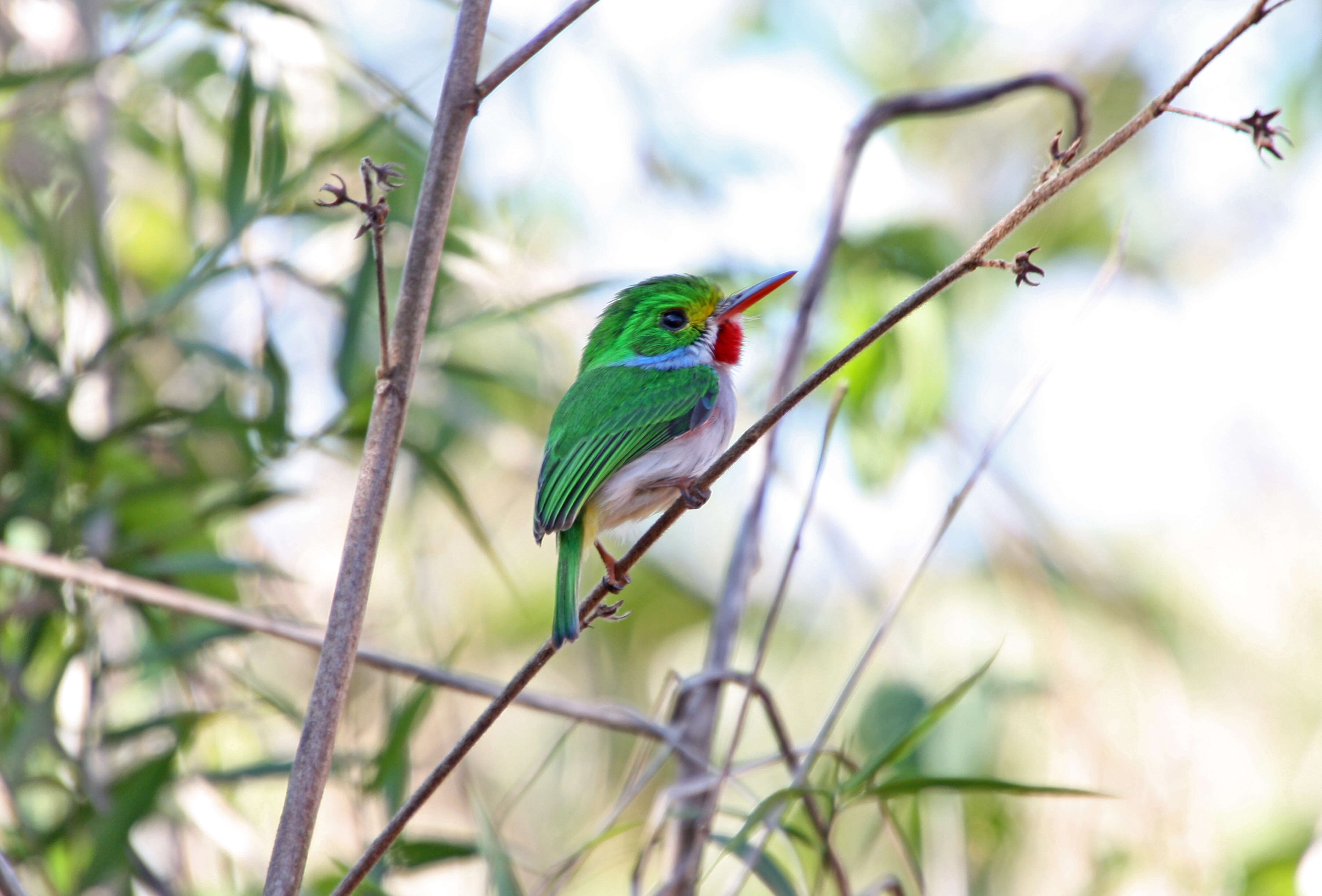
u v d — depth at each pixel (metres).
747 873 6.42
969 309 13.26
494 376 9.90
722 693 7.94
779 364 8.49
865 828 9.75
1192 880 8.73
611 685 12.52
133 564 8.96
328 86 10.59
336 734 5.10
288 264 9.45
